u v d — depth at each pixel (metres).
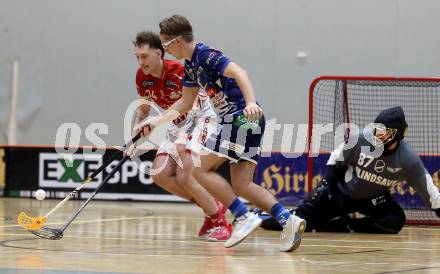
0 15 20.80
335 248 9.79
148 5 20.16
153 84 11.23
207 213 10.61
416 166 11.77
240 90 9.12
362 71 19.28
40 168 19.59
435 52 18.98
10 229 11.59
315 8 19.47
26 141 20.73
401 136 11.63
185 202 18.91
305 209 12.38
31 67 20.73
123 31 20.30
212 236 10.46
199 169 9.21
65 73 20.58
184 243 10.05
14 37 20.80
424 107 15.99
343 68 19.38
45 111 20.69
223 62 8.83
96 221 13.48
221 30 19.86
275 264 8.01
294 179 18.11
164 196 18.95
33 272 7.11
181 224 13.20
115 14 20.31
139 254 8.71
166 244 9.88
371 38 19.23
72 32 20.53
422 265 8.07
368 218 12.33
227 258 8.47
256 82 19.75
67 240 10.16
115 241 10.15
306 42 19.53
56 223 12.89
